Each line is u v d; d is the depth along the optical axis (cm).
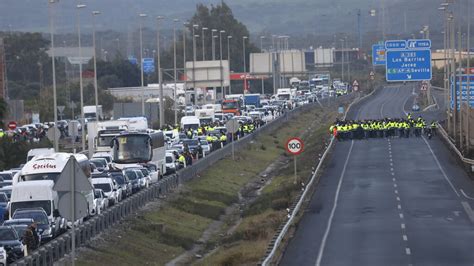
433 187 14088
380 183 14712
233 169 18900
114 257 9156
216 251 10094
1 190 12212
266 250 8506
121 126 18900
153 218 11869
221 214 13738
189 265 9381
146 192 12812
